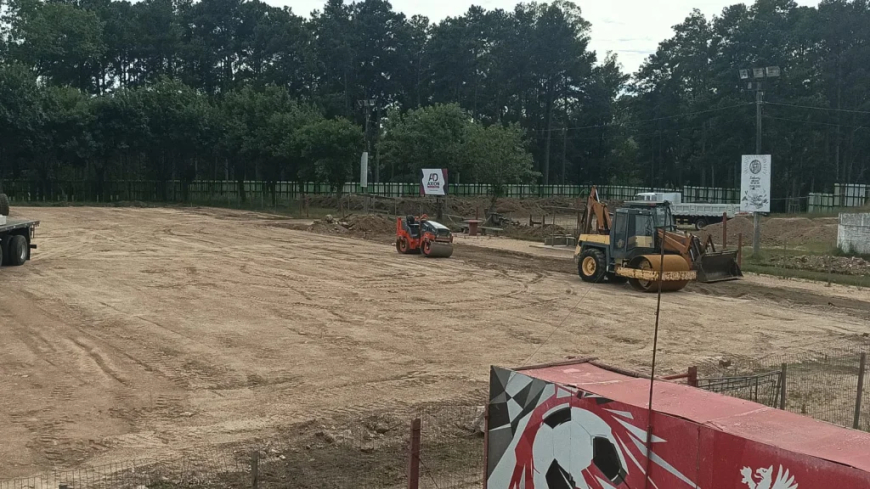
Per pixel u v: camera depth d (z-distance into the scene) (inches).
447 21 4355.3
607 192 4175.7
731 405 258.1
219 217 2242.9
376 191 3304.6
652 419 241.9
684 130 3976.4
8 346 607.2
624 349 685.3
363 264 1206.9
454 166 2620.6
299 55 3905.0
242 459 397.1
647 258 986.7
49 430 429.4
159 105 2861.7
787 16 3821.4
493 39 4517.7
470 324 761.6
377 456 411.8
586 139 4320.9
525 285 1035.3
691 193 3799.2
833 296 1035.9
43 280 924.0
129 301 804.0
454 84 4200.3
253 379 544.4
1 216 984.9
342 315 778.2
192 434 431.5
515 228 2016.5
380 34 4180.6
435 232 1331.2
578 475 265.6
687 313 864.9
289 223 2065.7
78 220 1883.6
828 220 1980.8
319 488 366.6
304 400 501.4
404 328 730.8
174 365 571.2
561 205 3521.2
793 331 789.9
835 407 508.4
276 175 3024.1
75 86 3850.9
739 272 1064.2
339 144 2620.6
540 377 289.1
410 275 1091.9
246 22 4227.4
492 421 302.8
